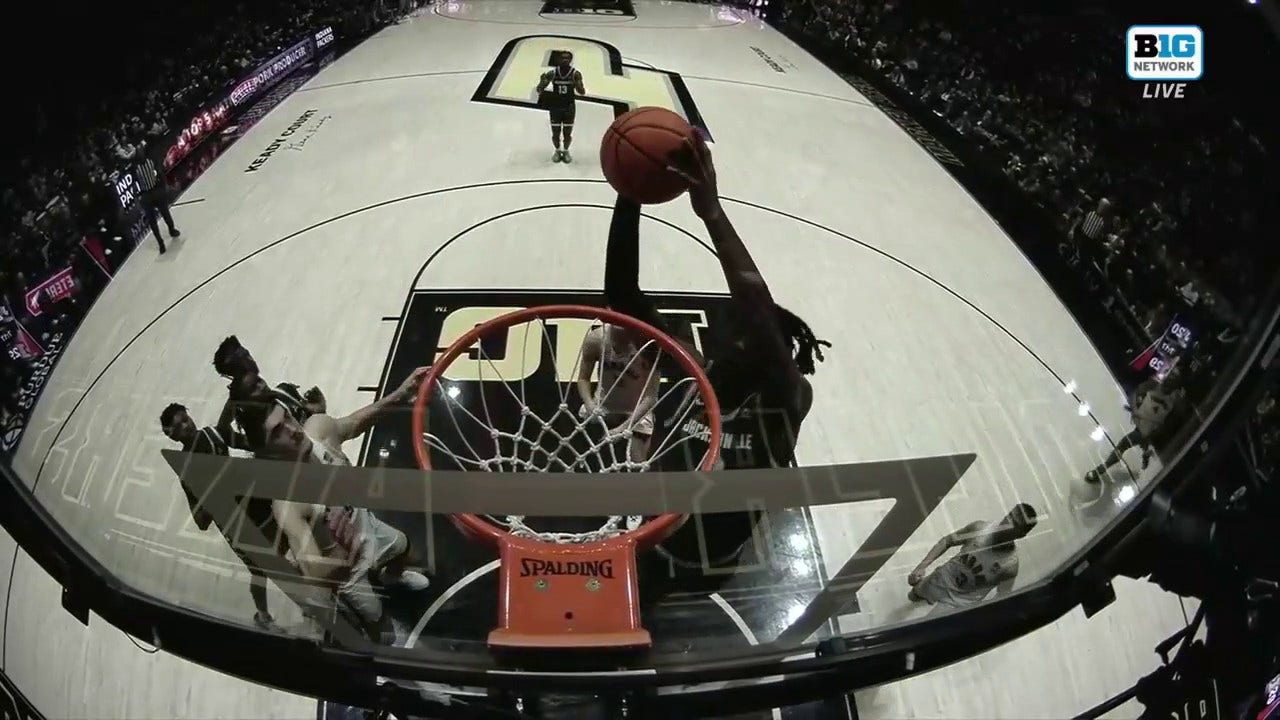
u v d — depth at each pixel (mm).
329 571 2008
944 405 4602
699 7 14461
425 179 7324
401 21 12812
